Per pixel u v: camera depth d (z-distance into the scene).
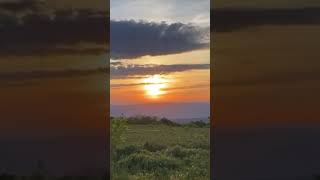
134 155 7.86
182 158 7.96
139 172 7.75
